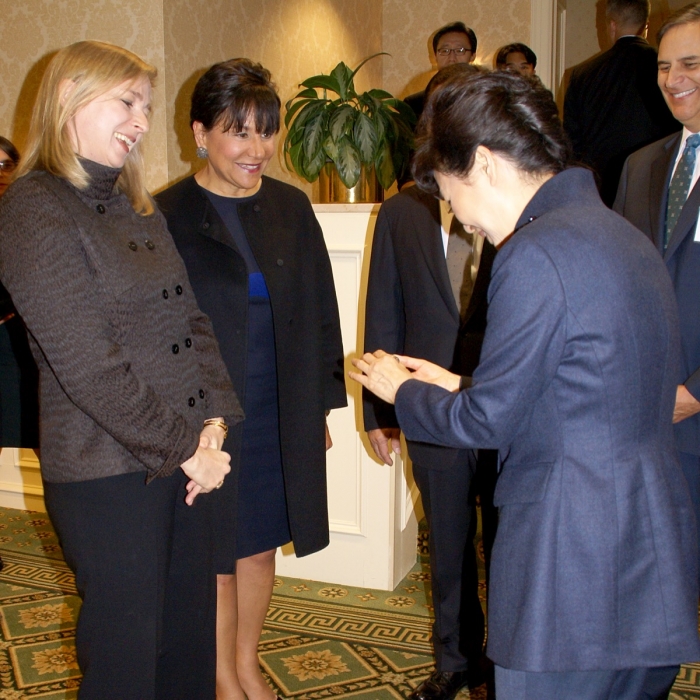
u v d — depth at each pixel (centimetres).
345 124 259
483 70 123
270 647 229
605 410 104
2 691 206
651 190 196
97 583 138
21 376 221
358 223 251
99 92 130
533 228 106
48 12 301
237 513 183
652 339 106
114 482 136
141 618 141
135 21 285
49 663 220
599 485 104
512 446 113
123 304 135
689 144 188
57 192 129
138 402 131
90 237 131
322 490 199
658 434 110
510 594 108
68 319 125
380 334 192
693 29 179
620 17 349
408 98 384
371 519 267
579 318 101
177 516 158
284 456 191
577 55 565
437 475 185
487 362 106
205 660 167
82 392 127
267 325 189
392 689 207
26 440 225
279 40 376
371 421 200
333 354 209
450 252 180
